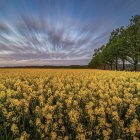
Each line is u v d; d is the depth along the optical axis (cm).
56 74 3338
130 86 1995
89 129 1009
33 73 3584
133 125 951
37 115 1140
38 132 1009
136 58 5544
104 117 1065
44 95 1648
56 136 939
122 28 6488
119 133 952
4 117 1150
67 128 1074
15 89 1953
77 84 1984
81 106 1382
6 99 1449
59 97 1578
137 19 5544
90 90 1708
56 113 1210
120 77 2633
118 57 6550
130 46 5600
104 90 1672
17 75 3050
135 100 1305
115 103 1251
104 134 909
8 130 1058
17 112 1165
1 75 2978
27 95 1576
